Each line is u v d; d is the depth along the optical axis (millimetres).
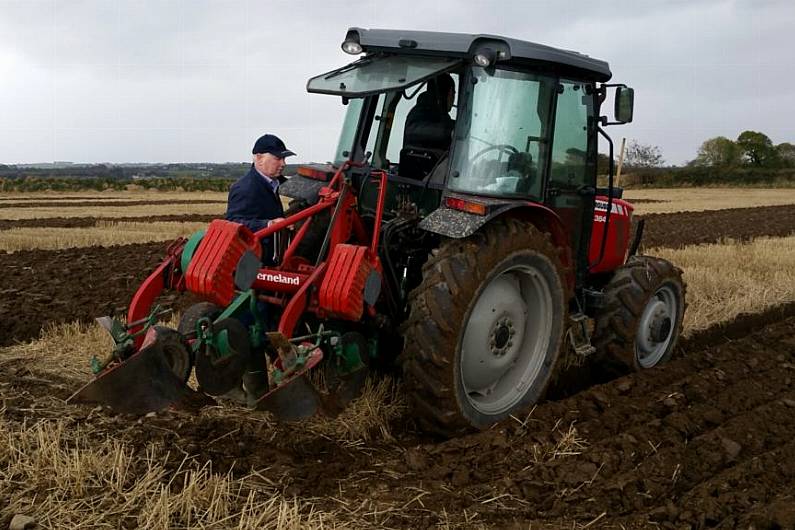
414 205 4707
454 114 4785
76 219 23266
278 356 4094
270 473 3914
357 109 5316
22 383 5301
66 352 6137
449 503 3619
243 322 4234
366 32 4652
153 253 13133
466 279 4223
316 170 5203
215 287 3797
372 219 4949
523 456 4086
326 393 4094
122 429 4422
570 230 5332
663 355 6195
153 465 3920
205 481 3596
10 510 3381
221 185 60094
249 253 3961
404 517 3479
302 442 4371
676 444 4332
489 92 4559
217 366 3934
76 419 4547
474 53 4398
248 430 4492
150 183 59312
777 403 4906
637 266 5805
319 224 4777
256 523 3271
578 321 5301
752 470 3879
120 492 3543
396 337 4797
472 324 4492
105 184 58156
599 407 4953
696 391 5227
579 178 5340
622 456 4098
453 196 4398
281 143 4816
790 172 60938
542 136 4891
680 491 3812
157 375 3697
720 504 3527
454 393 4297
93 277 10305
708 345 7246
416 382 4293
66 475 3613
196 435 4387
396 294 4730
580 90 5230
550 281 4742
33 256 12852
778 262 11461
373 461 4168
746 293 8930
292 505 3562
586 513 3531
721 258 11914
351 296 4059
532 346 4887
